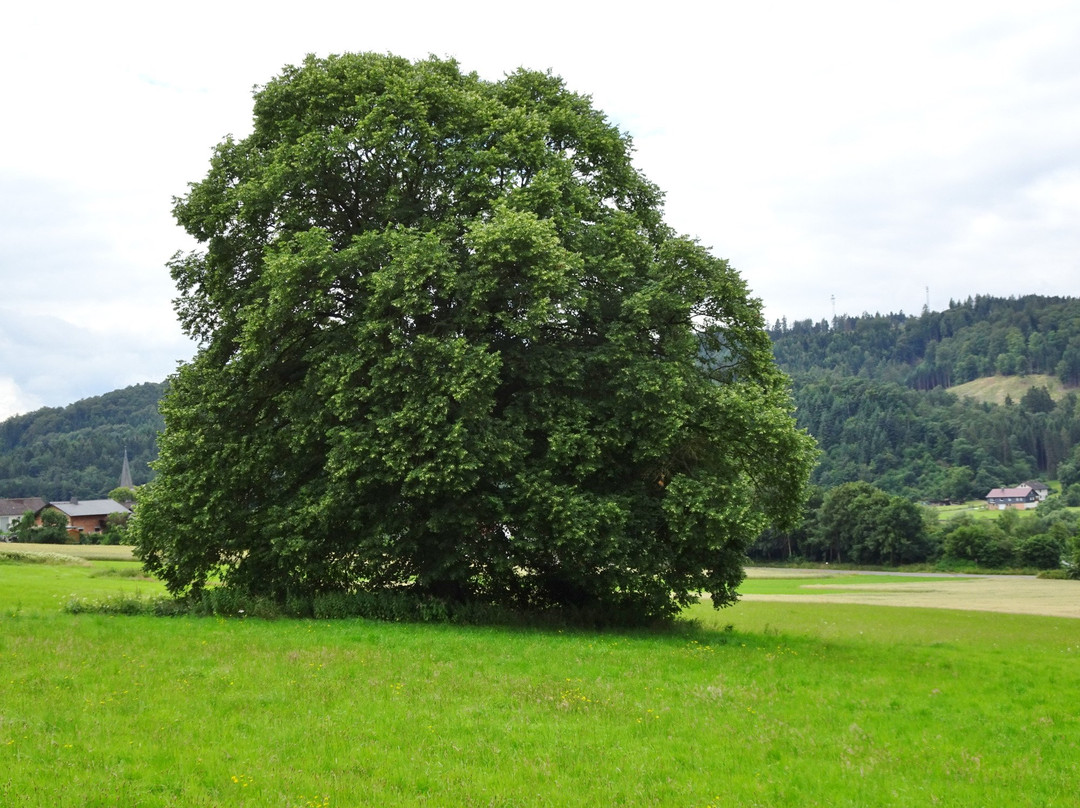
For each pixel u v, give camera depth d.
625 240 27.92
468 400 24.41
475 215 27.84
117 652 18.61
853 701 17.20
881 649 26.47
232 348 30.16
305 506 25.94
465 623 27.39
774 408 27.78
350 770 11.41
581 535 24.23
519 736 13.29
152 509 28.50
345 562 28.14
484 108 28.45
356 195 29.08
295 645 20.52
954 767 12.89
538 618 28.98
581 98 31.95
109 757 11.35
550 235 25.14
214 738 12.47
